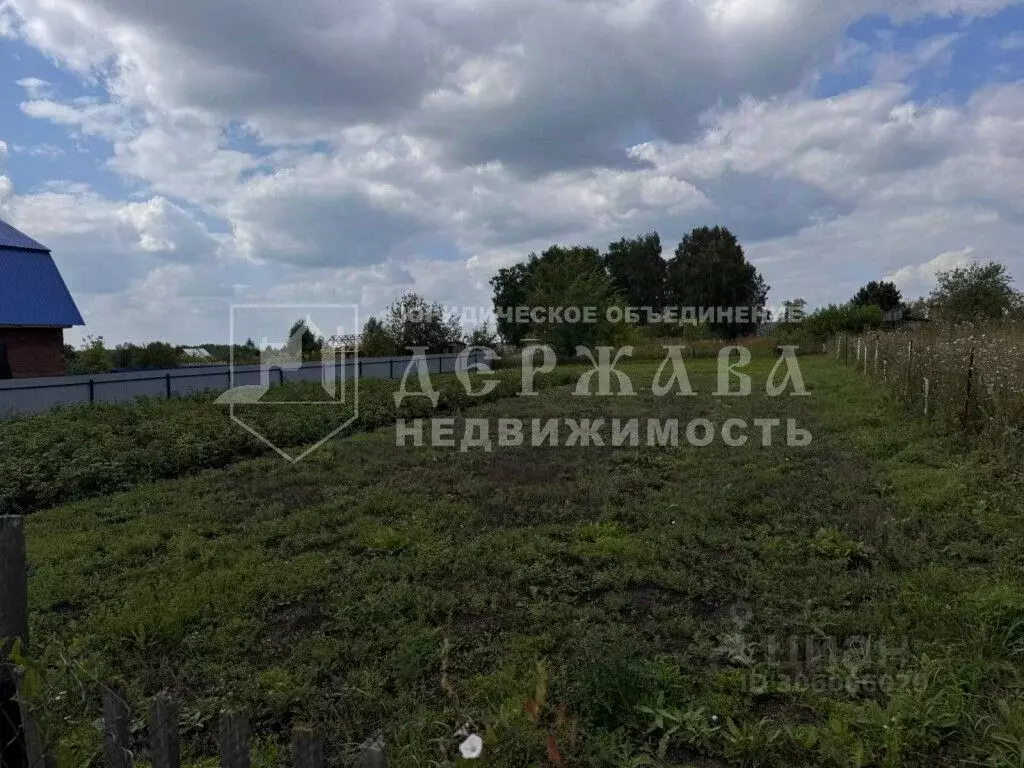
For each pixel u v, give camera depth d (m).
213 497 7.32
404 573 4.91
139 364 27.97
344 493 7.41
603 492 6.83
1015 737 2.77
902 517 5.62
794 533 5.50
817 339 29.33
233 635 4.11
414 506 6.71
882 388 12.65
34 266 20.48
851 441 8.74
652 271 55.88
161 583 4.89
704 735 2.92
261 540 5.85
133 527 6.28
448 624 4.14
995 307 21.34
